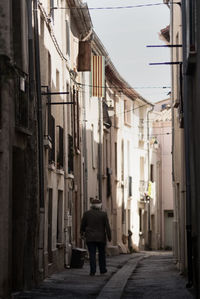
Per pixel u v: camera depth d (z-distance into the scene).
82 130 48.09
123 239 72.00
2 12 21.03
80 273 33.22
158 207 92.56
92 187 53.28
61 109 36.84
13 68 21.05
